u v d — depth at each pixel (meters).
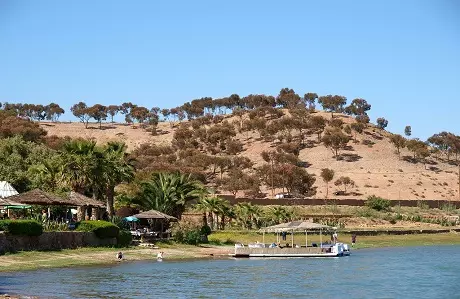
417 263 78.44
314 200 178.75
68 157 87.88
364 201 181.88
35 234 69.38
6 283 50.81
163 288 50.03
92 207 87.56
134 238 93.75
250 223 135.00
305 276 61.19
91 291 47.00
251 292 48.34
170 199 104.81
